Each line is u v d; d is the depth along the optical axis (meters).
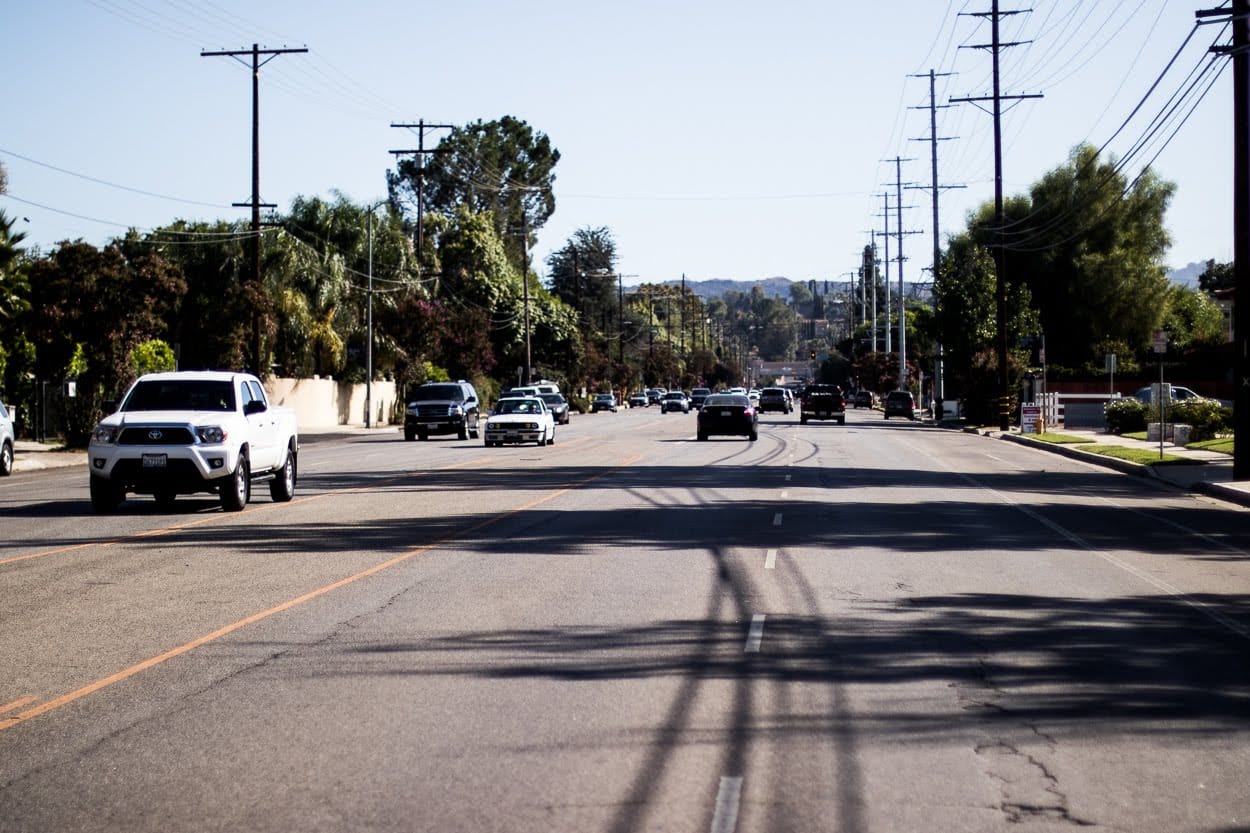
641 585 13.56
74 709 8.52
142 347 47.72
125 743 7.71
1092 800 6.63
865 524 19.61
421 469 32.47
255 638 10.81
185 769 7.19
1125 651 10.36
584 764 7.20
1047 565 15.36
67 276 40.44
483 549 16.50
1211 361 68.62
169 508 22.19
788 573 14.45
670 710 8.38
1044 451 42.28
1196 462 31.62
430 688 9.02
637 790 6.74
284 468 23.39
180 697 8.81
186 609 12.17
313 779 6.98
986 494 25.48
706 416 49.28
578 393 107.50
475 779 6.95
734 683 9.14
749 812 6.39
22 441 44.56
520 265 123.62
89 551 16.30
